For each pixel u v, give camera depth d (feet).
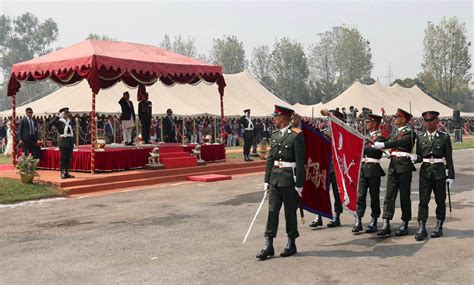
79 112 100.58
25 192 45.16
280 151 24.47
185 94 124.36
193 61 67.21
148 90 119.34
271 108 134.31
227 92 133.59
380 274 21.33
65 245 27.86
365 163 29.89
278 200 24.56
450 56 296.10
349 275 21.26
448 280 20.35
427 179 28.07
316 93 356.38
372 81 346.33
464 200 40.57
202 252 25.66
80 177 51.21
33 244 28.25
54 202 42.78
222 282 20.70
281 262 23.44
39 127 101.76
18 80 61.87
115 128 105.40
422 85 307.17
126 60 56.13
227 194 46.09
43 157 59.72
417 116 168.14
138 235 29.94
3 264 24.36
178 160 60.95
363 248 25.88
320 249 25.79
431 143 28.04
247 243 27.37
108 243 28.07
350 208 27.35
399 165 28.66
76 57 55.42
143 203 41.75
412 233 29.22
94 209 39.24
